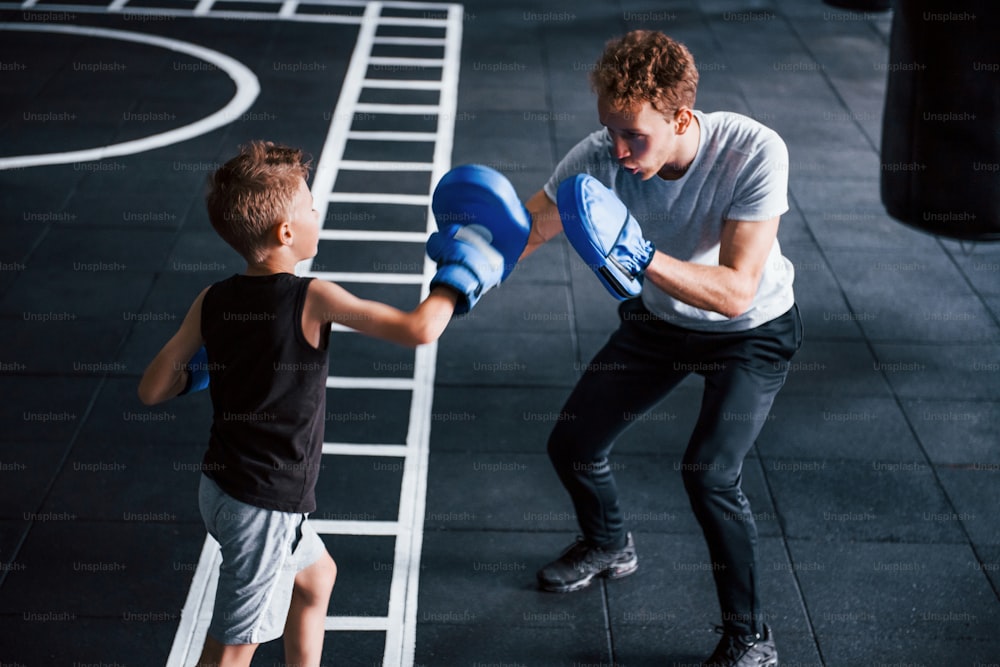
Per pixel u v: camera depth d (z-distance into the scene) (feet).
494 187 7.02
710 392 8.66
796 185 19.31
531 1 29.73
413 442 12.42
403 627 9.82
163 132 20.72
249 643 7.41
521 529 11.14
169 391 7.69
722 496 8.35
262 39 26.11
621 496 11.64
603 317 15.16
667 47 7.30
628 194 8.36
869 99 23.50
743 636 8.95
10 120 20.97
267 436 7.07
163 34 26.16
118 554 10.57
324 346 7.10
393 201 18.21
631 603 10.18
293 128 21.12
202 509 7.43
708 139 7.90
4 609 9.84
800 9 29.78
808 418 13.00
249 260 7.14
